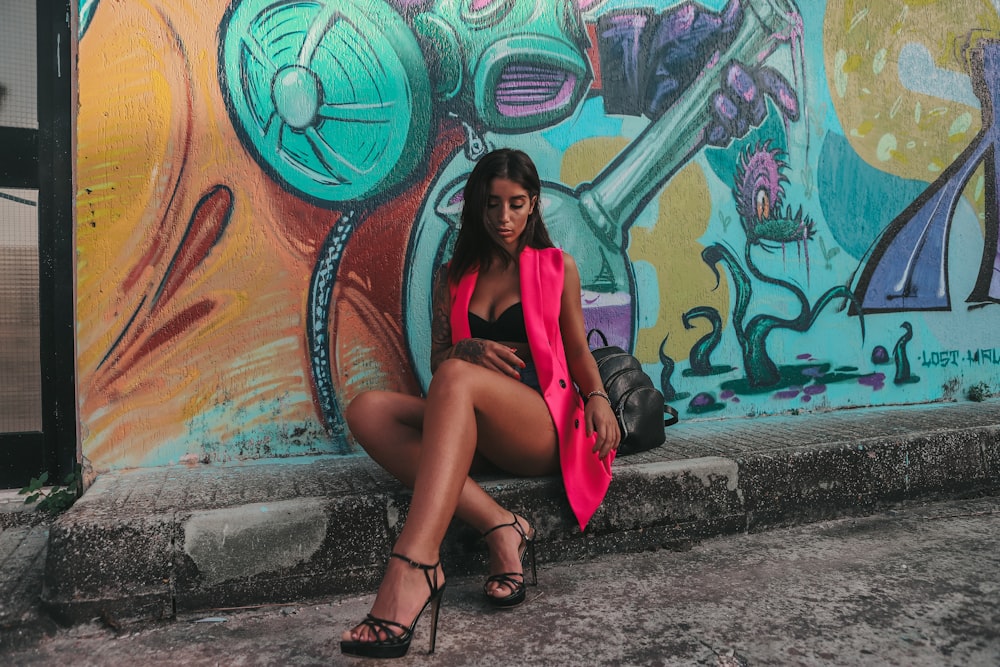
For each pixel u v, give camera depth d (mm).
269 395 2625
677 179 3113
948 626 1680
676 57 3109
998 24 3682
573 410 2086
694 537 2373
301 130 2639
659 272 3092
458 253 2205
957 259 3607
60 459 2602
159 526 1882
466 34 2822
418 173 2775
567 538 2201
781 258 3279
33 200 2566
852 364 3408
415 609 1538
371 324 2730
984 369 3670
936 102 3557
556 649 1621
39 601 1836
